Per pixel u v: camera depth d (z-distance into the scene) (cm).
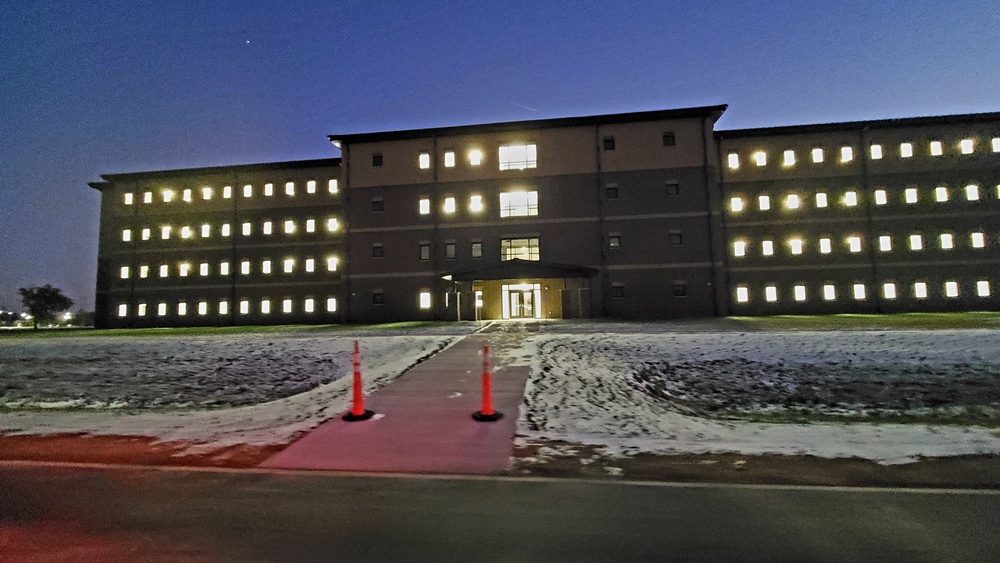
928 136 3506
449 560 367
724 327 2172
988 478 537
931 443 674
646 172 3447
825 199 3578
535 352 1420
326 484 536
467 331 2150
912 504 465
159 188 4388
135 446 692
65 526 430
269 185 4259
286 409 899
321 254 4138
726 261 3641
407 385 1066
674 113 3431
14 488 528
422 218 3638
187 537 407
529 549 383
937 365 1294
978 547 380
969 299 3356
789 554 373
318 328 2978
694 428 771
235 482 544
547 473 567
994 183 3409
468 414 848
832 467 579
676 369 1306
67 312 8025
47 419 870
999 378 1199
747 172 3662
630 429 762
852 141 3581
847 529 414
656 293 3344
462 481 543
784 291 3562
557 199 3519
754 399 1116
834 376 1257
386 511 460
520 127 3575
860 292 3478
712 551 378
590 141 3531
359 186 3725
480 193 3600
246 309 4178
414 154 3700
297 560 368
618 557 370
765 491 504
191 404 1049
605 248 3422
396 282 3616
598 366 1251
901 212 3488
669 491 506
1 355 1623
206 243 4281
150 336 2269
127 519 444
